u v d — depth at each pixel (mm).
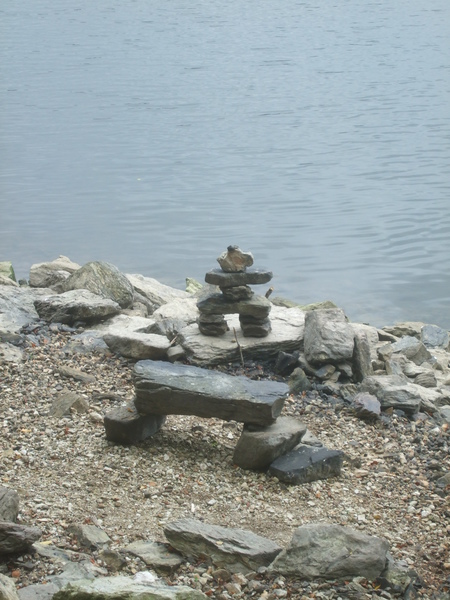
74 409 8953
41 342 10297
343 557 7277
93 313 10781
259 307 10086
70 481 8047
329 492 8188
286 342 10195
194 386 8383
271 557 7332
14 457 8281
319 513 7941
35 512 7664
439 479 8438
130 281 12453
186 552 7352
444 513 8070
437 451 8969
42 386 9375
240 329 10375
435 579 7426
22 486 7941
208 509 7875
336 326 10141
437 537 7816
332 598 7102
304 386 9750
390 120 47812
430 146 38750
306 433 8727
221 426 8930
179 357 10039
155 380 8414
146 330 10711
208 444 8648
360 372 10055
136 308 11781
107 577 6941
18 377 9516
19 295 11266
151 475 8195
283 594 7098
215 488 8109
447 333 13047
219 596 7062
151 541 7496
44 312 10844
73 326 10805
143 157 36812
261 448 8258
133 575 7176
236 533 7445
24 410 8953
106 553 7250
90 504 7816
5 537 7152
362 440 9016
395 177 31828
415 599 7207
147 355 9969
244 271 10062
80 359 9984
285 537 7637
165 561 7273
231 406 8305
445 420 9648
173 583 7156
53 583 6980
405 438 9109
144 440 8625
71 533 7492
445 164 34281
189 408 8375
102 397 9227
